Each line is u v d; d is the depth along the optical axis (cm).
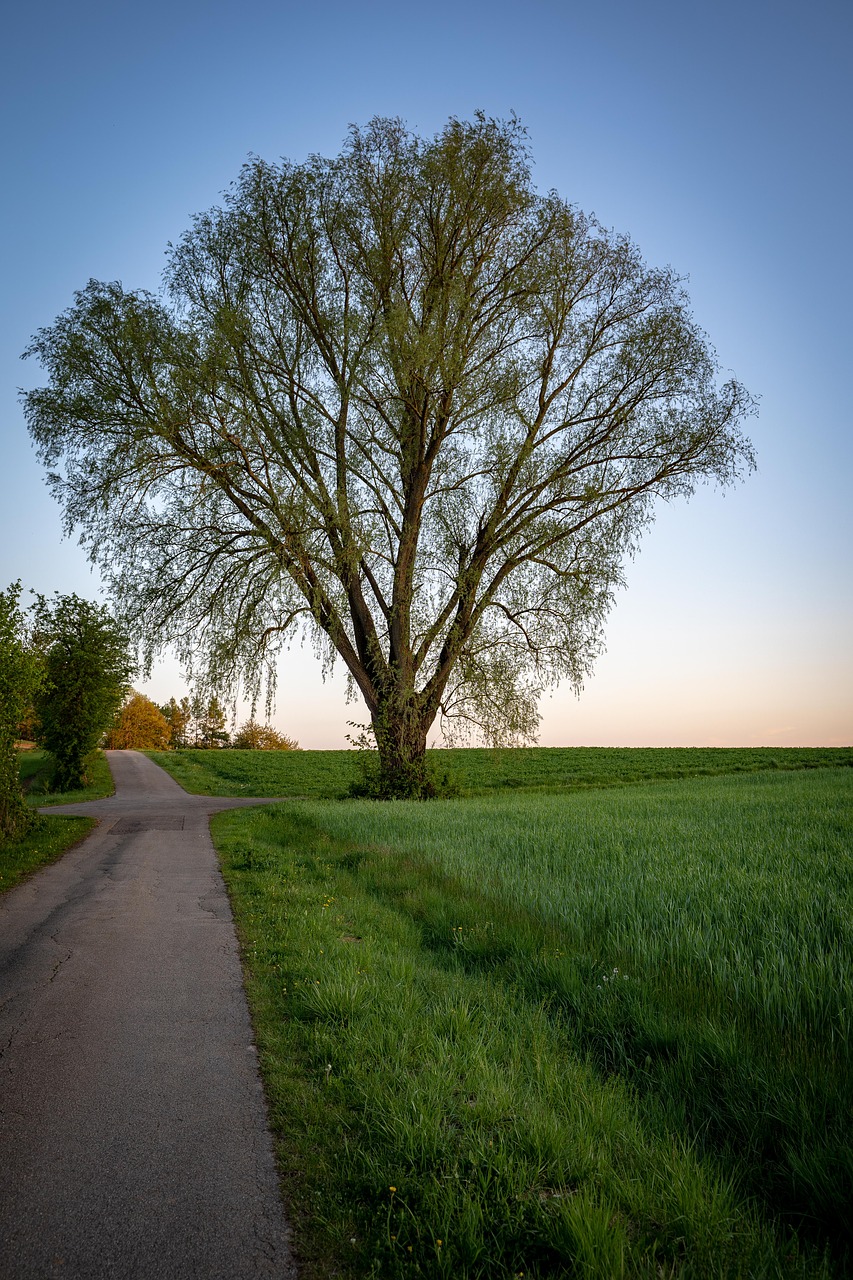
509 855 1140
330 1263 285
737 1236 284
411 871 1058
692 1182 308
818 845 1203
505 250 2528
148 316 2191
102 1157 361
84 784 3981
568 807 2012
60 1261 284
